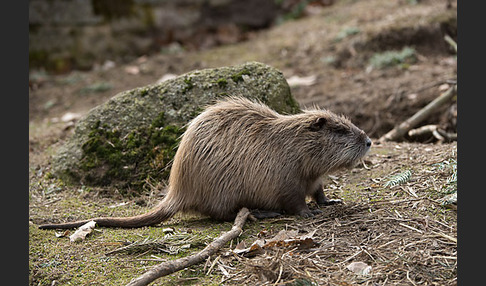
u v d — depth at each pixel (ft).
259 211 14.53
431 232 12.19
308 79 28.35
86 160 17.42
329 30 33.91
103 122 17.78
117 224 14.28
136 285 10.59
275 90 17.76
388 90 24.85
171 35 37.17
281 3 40.22
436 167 15.71
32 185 17.69
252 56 33.17
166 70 32.83
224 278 11.08
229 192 14.29
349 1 38.99
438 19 29.40
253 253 11.87
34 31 34.37
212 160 14.33
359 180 16.10
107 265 12.14
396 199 14.20
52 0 34.42
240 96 17.10
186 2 37.42
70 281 11.60
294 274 10.67
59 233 13.99
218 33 37.99
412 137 21.35
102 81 32.40
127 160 17.21
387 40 29.68
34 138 22.61
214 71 18.08
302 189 14.35
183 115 17.44
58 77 34.17
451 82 21.86
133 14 36.24
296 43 33.50
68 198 16.72
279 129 14.42
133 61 35.78
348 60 29.86
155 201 16.31
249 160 14.21
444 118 22.22
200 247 12.75
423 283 10.32
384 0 36.58
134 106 17.83
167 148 17.20
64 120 25.45
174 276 11.36
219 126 14.57
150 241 12.92
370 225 12.86
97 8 35.40
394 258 11.21
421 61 28.12
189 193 14.53
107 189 16.97
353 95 25.29
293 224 13.57
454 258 11.05
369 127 23.81
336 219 13.46
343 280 10.53
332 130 14.46
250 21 39.04
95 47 35.45
